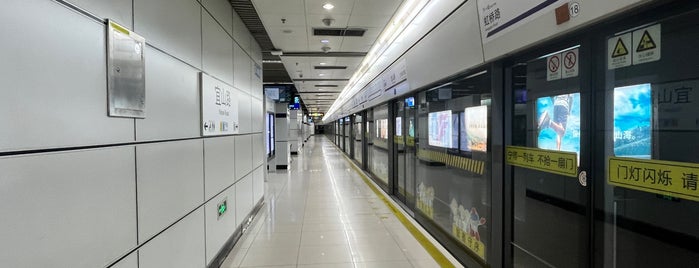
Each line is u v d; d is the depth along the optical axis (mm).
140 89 1953
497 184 2910
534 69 2500
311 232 4547
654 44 1621
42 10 1288
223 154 3643
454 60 3373
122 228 1795
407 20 4625
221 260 3533
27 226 1225
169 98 2385
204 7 3146
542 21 2088
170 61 2412
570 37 2062
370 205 6152
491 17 2629
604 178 1905
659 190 1586
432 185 4504
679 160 1552
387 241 4191
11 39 1161
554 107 2287
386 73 6480
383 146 7883
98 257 1600
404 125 6043
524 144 2650
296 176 9883
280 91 11633
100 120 1620
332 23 4926
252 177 5152
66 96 1406
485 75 3135
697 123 1514
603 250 1934
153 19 2168
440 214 4223
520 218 2729
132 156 1901
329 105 28016
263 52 7234
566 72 2162
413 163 5406
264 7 4219
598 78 1916
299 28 5121
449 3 3330
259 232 4551
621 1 1556
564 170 2195
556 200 2336
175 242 2459
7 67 1147
